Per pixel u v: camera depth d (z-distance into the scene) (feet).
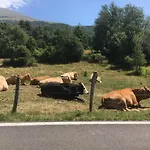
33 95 54.70
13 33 205.05
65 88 53.36
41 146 21.09
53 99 51.85
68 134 24.13
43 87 54.54
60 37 194.29
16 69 148.05
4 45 193.67
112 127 26.66
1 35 203.51
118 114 32.22
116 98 41.01
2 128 25.32
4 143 21.52
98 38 225.56
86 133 24.56
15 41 194.18
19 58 165.99
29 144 21.44
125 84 104.68
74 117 29.50
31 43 200.34
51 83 54.49
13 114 30.12
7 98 49.73
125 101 41.22
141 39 184.24
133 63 151.23
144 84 108.58
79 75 129.39
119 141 22.68
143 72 146.51
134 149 21.02
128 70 154.92
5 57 191.42
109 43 197.36
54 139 22.74
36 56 187.73
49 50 187.83
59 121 28.30
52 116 29.68
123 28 217.77
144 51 183.21
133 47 182.19
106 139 23.09
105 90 81.20
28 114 31.55
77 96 55.11
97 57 184.14
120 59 183.01
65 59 183.93
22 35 202.08
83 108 42.91
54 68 156.25
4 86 61.16
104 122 28.37
